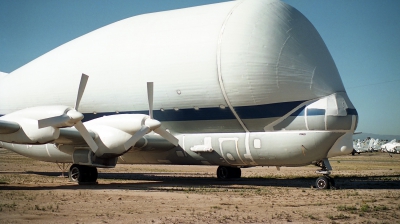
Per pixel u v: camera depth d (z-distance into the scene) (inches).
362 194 589.6
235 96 692.7
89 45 890.7
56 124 605.3
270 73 672.4
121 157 852.0
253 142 703.1
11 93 972.6
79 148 722.8
